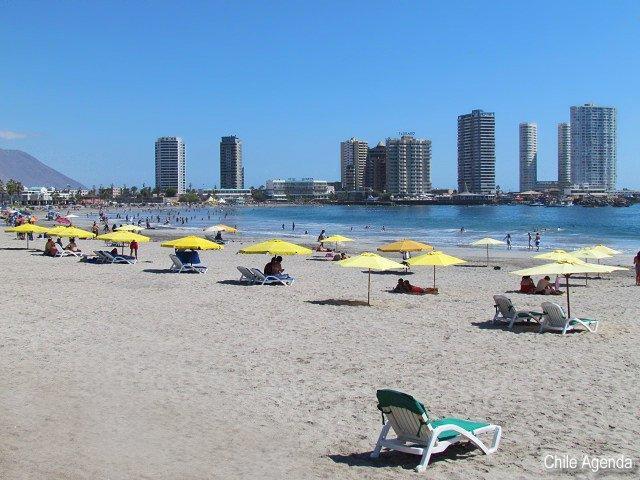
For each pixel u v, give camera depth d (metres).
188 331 17.97
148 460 8.70
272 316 20.61
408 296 25.91
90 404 11.16
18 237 59.62
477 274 35.78
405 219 158.25
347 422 10.49
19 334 17.11
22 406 10.97
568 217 166.62
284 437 9.77
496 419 10.67
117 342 16.36
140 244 57.75
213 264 40.19
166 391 12.09
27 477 7.98
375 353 15.52
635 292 27.84
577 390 12.40
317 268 38.25
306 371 13.76
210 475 8.26
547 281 27.31
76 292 25.55
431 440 8.70
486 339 17.30
